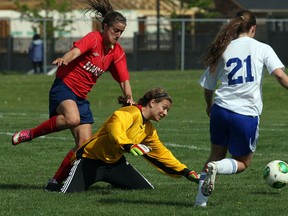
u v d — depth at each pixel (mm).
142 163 34344
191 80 90125
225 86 22797
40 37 111250
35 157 36156
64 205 23594
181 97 80312
